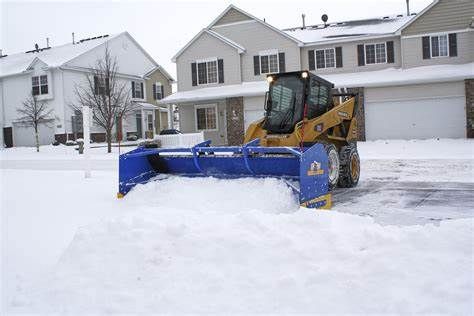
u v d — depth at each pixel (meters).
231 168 8.11
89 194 9.41
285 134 9.37
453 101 22.89
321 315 3.60
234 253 4.39
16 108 34.75
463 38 23.84
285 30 31.14
